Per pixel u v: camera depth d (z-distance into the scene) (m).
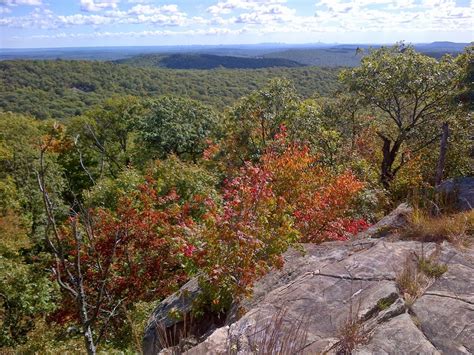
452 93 14.81
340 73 16.78
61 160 26.16
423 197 6.52
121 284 8.62
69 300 8.50
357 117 17.47
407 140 15.62
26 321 9.23
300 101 17.20
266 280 5.27
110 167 29.80
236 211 5.69
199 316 5.23
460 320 3.09
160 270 8.91
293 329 3.14
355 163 14.64
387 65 15.51
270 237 5.67
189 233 5.96
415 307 3.30
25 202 23.55
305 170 10.65
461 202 6.42
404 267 3.93
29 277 9.33
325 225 8.96
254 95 17.22
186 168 13.27
